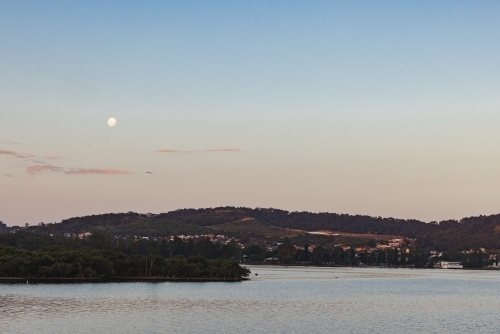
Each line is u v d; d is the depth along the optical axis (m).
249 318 172.12
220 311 186.12
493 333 153.50
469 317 184.12
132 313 175.75
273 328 155.38
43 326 149.62
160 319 165.62
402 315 186.38
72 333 141.25
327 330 154.12
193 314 177.38
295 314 183.12
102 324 154.62
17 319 159.00
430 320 175.88
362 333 150.62
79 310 178.62
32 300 199.75
